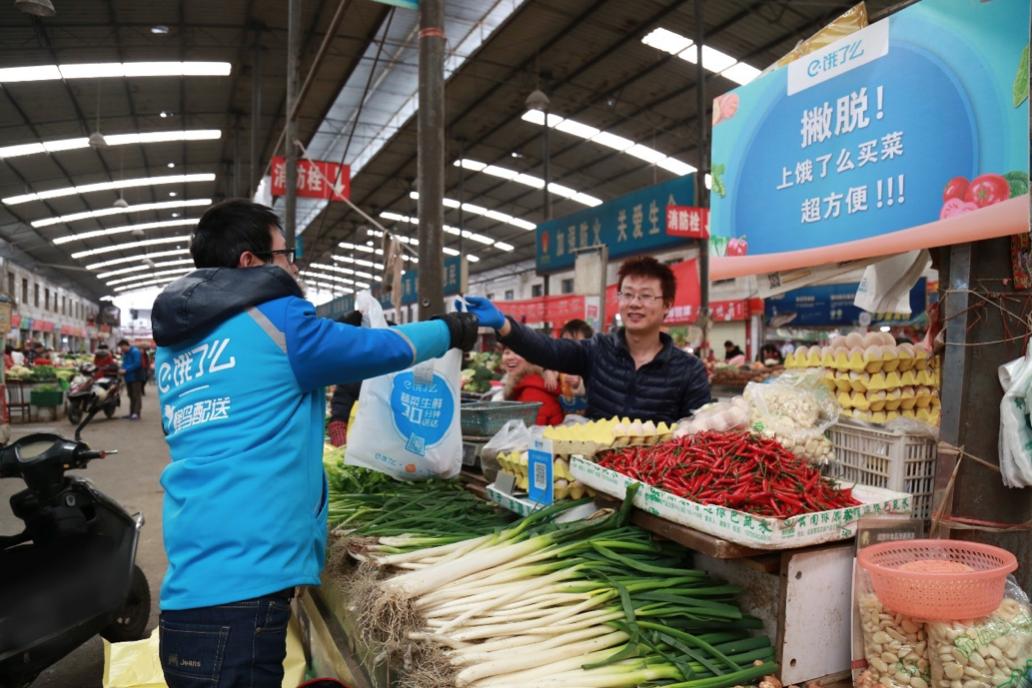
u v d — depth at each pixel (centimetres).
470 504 229
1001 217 131
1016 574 153
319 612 219
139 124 1833
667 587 161
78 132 1814
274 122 1892
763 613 154
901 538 148
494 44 1435
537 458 204
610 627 154
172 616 136
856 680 140
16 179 2134
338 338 148
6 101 1542
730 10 1242
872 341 196
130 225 3241
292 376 147
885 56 153
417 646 144
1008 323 150
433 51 295
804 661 145
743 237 195
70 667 312
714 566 171
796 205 178
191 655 133
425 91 296
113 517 290
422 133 298
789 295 1070
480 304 222
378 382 236
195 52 1438
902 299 219
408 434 231
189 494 138
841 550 149
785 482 151
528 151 2092
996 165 131
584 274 683
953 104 139
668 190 912
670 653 147
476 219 2981
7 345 2039
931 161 143
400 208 2817
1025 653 122
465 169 2316
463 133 1988
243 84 1634
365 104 1723
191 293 147
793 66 178
